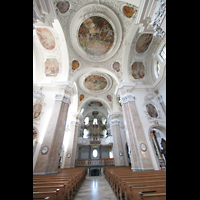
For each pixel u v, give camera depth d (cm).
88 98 1878
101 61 1239
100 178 1204
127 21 962
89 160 1866
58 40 1048
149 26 602
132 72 1204
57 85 1078
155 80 1144
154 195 217
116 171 765
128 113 1025
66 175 627
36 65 1143
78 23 991
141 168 792
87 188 676
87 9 927
